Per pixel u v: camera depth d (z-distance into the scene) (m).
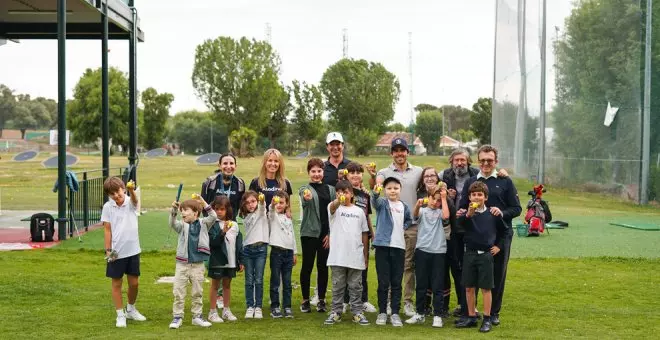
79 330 7.22
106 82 16.59
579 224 18.28
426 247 7.76
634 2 24.86
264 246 8.07
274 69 96.31
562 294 9.63
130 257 7.64
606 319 8.09
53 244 13.10
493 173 7.74
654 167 24.53
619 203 24.22
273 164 8.27
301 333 7.19
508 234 7.74
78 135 95.81
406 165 8.39
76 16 17.20
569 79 26.31
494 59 29.98
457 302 9.01
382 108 98.50
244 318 8.04
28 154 16.12
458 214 7.58
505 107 28.91
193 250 7.52
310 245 8.38
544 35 26.77
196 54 94.69
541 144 27.09
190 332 7.19
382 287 7.79
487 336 7.13
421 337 7.01
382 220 7.82
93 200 16.08
